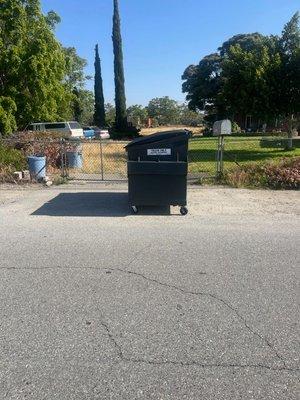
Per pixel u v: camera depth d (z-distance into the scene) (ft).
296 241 17.88
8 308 11.58
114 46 135.64
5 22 70.18
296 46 58.23
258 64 57.82
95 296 12.31
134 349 9.66
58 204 25.76
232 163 45.55
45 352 9.53
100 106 171.63
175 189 22.75
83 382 8.51
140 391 8.26
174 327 10.61
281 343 9.95
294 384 8.50
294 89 57.72
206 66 157.07
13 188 31.53
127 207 24.93
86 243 17.42
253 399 8.07
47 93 75.56
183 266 14.73
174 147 22.43
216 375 8.76
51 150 40.55
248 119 138.00
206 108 165.58
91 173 39.55
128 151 22.68
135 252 16.22
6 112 68.18
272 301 12.06
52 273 14.06
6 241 17.71
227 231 19.42
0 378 8.64
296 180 30.60
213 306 11.73
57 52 81.10
